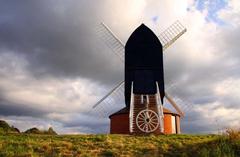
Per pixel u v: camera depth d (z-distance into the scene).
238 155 23.03
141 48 37.00
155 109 35.12
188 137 30.62
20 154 23.50
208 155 22.97
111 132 39.47
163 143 27.81
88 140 28.83
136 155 24.38
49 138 29.75
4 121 43.28
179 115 41.25
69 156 23.78
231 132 26.22
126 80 36.59
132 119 34.75
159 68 36.62
